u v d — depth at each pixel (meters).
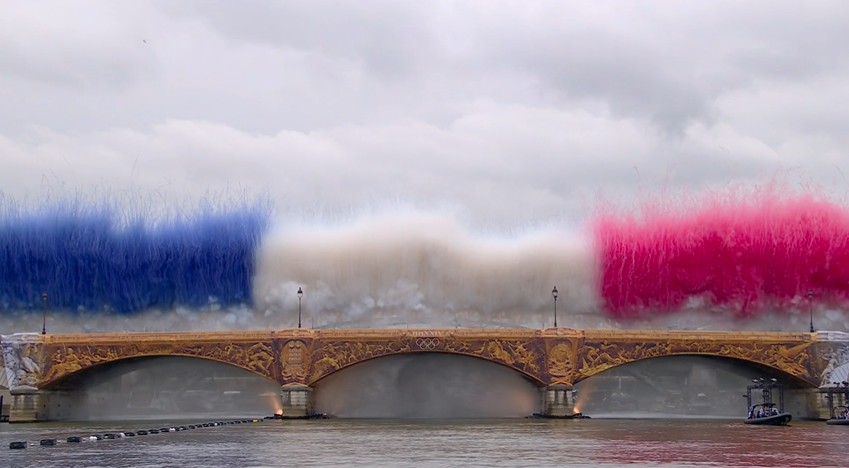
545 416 144.38
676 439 89.25
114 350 143.00
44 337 143.75
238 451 75.19
